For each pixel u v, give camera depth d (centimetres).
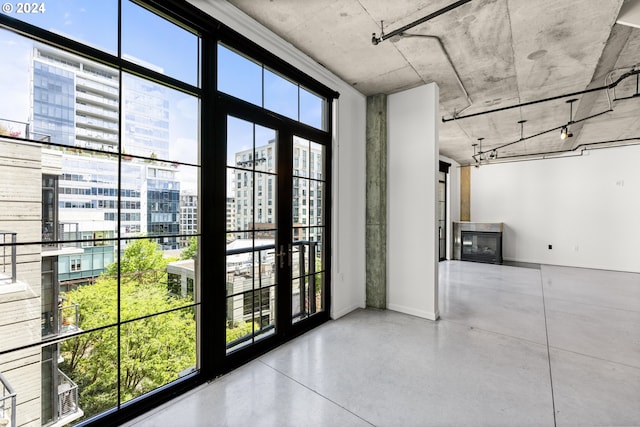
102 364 267
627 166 665
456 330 328
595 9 230
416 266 377
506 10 234
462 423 185
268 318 288
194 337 242
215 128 234
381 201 399
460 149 717
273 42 273
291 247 305
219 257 237
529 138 589
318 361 260
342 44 288
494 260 773
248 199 264
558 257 746
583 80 359
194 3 216
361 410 197
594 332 322
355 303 400
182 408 198
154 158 204
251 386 222
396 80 363
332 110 356
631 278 591
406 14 245
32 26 155
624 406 200
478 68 330
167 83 206
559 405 201
